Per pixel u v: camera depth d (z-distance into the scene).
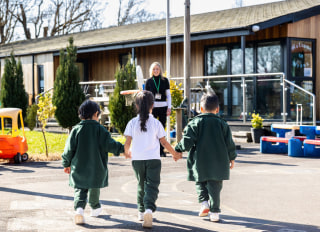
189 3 12.51
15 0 45.97
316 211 5.32
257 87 15.48
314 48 17.12
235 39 17.83
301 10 16.45
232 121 15.96
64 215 5.02
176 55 19.92
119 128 14.11
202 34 17.16
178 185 7.07
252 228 4.55
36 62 24.84
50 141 14.19
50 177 7.84
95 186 4.68
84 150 4.69
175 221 4.82
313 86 17.09
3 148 9.60
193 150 4.94
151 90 9.77
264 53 17.06
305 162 9.90
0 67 27.17
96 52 23.73
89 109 4.78
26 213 5.10
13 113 9.95
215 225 4.67
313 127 11.71
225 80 16.58
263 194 6.35
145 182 4.74
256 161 10.04
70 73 15.55
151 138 4.71
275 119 15.07
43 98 10.85
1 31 45.88
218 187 4.84
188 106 12.52
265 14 17.55
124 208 5.44
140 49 21.52
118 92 14.06
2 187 6.80
